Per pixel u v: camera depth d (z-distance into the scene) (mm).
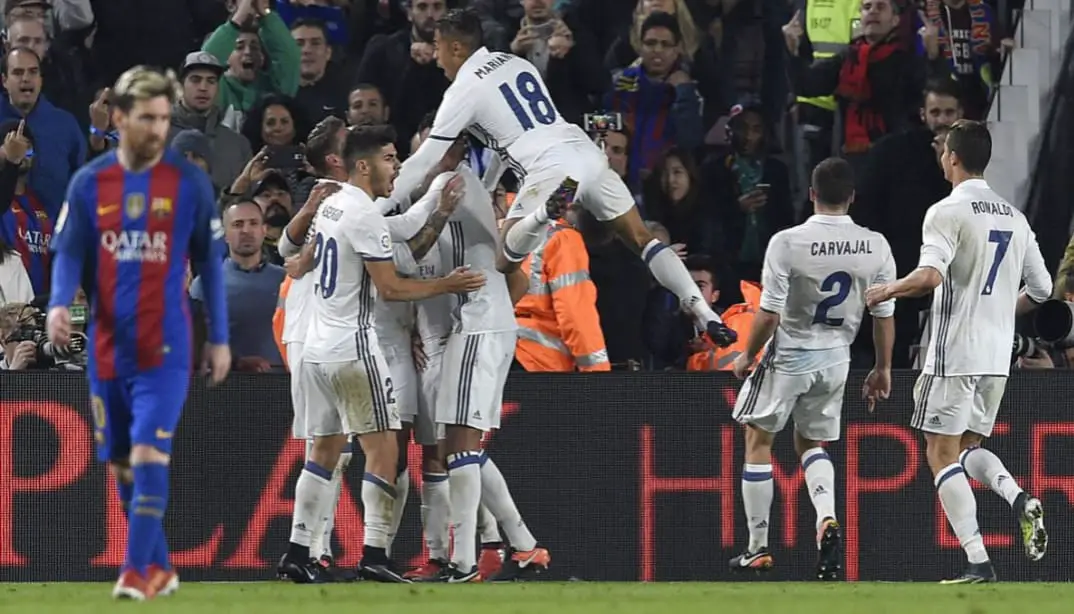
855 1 42469
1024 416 29922
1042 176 42188
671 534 30078
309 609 20000
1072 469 29859
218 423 29906
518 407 30062
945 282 27750
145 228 19906
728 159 40469
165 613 18781
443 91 40844
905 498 30094
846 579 30109
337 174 29172
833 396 29125
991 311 27734
